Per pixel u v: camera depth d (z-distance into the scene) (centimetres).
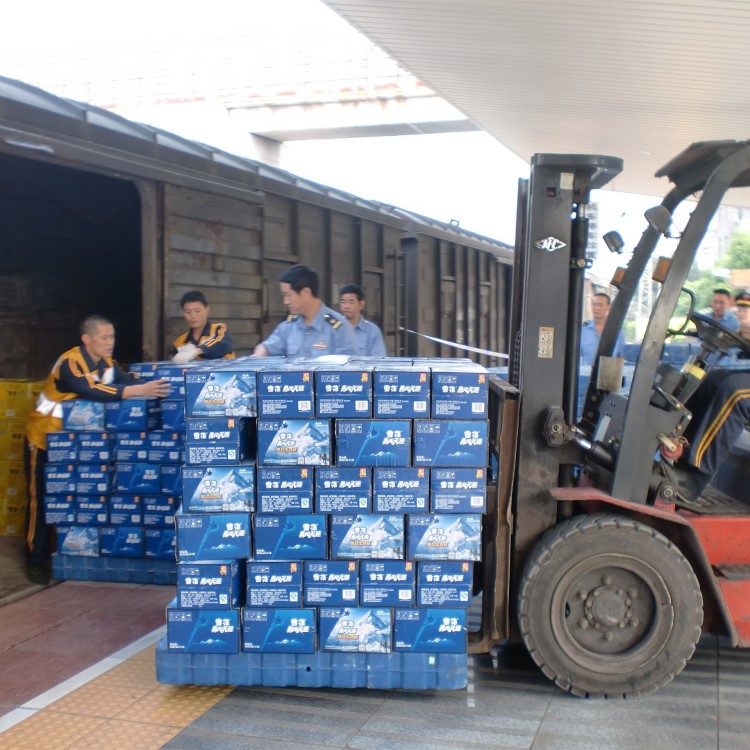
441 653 332
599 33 688
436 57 800
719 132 1073
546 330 354
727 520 351
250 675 335
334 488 328
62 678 353
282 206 784
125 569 484
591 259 361
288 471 328
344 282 916
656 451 363
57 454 481
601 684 335
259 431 328
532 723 316
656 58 756
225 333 575
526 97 951
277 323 777
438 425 326
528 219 359
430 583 330
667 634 335
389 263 1034
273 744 298
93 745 296
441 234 1160
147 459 475
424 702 334
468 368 335
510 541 351
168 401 472
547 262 355
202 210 635
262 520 329
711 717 322
